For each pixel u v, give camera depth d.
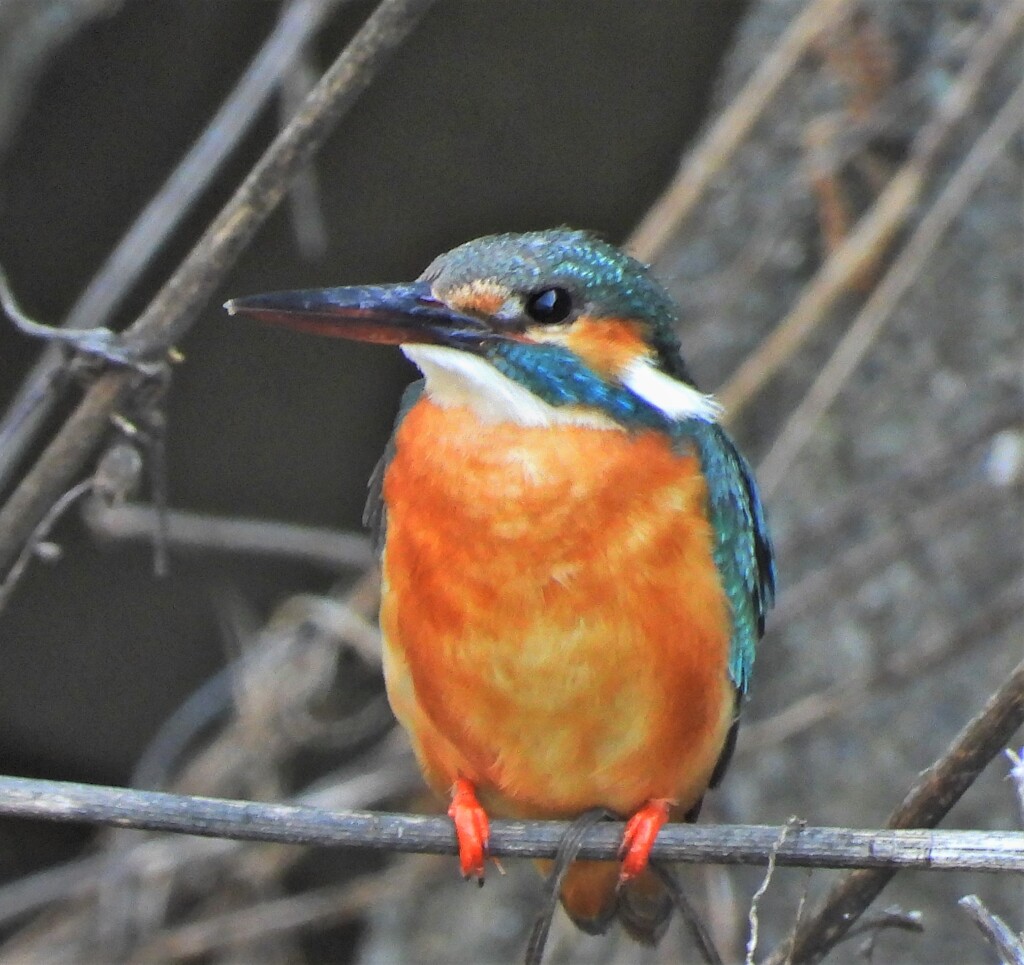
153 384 7.39
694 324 11.02
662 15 12.50
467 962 11.35
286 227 13.30
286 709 11.60
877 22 10.69
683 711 6.85
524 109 13.07
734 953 10.21
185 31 12.61
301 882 14.50
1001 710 5.82
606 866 7.39
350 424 14.24
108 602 14.58
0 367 13.81
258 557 14.38
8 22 11.80
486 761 7.00
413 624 6.80
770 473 9.75
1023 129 10.59
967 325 10.53
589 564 6.59
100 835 12.69
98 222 13.46
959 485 10.47
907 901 9.91
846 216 10.66
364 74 7.17
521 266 6.87
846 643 10.45
